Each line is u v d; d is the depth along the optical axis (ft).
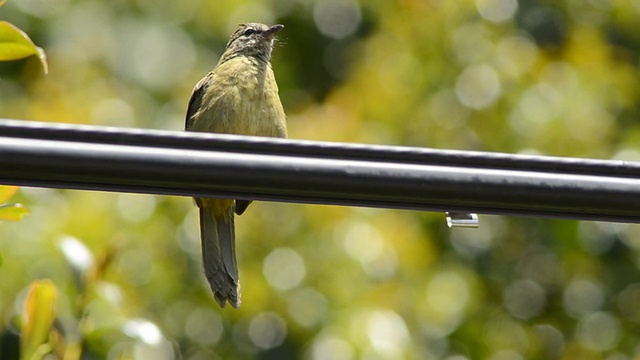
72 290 28.78
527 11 52.54
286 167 20.45
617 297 47.73
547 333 47.78
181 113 48.08
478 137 46.68
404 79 47.14
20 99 47.73
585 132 46.70
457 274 45.09
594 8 53.26
